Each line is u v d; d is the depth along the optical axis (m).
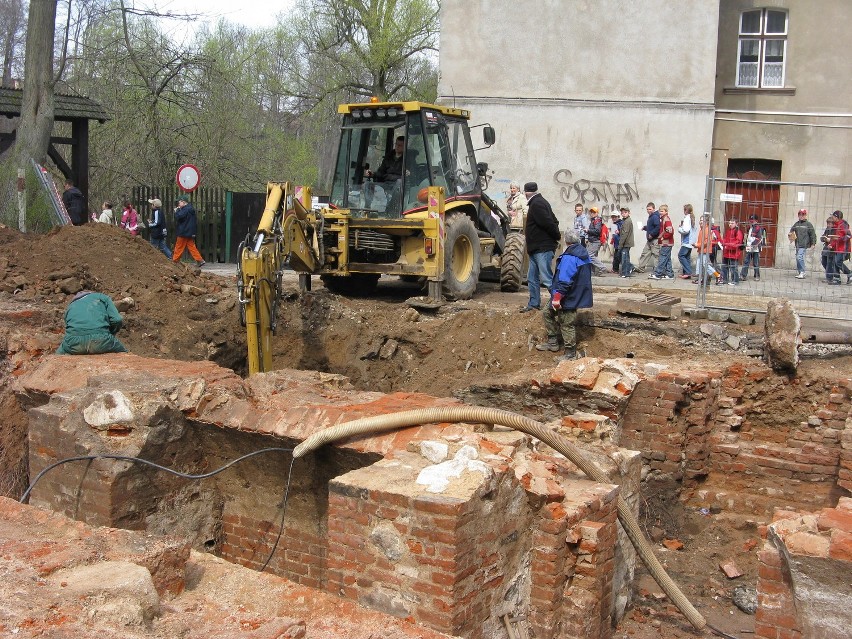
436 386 11.60
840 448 8.57
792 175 22.38
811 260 11.84
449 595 4.55
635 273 20.66
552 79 22.20
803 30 22.03
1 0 28.34
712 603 7.21
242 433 6.03
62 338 9.28
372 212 13.62
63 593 3.35
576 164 22.28
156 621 3.46
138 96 26.45
